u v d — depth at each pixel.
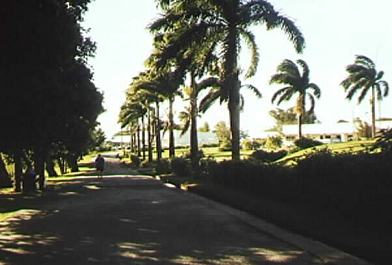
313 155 15.98
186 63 28.70
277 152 53.00
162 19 28.98
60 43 13.71
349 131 102.12
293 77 72.12
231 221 16.36
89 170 74.50
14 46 12.59
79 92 27.70
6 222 16.95
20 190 32.47
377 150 13.95
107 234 14.08
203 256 10.85
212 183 29.34
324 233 12.16
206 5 27.95
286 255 10.77
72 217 18.11
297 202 17.38
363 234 11.76
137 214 18.70
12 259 10.74
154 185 35.78
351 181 13.20
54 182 41.75
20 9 12.04
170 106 55.78
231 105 27.66
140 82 61.34
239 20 27.09
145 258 10.71
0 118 17.33
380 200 11.89
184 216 17.86
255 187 21.97
